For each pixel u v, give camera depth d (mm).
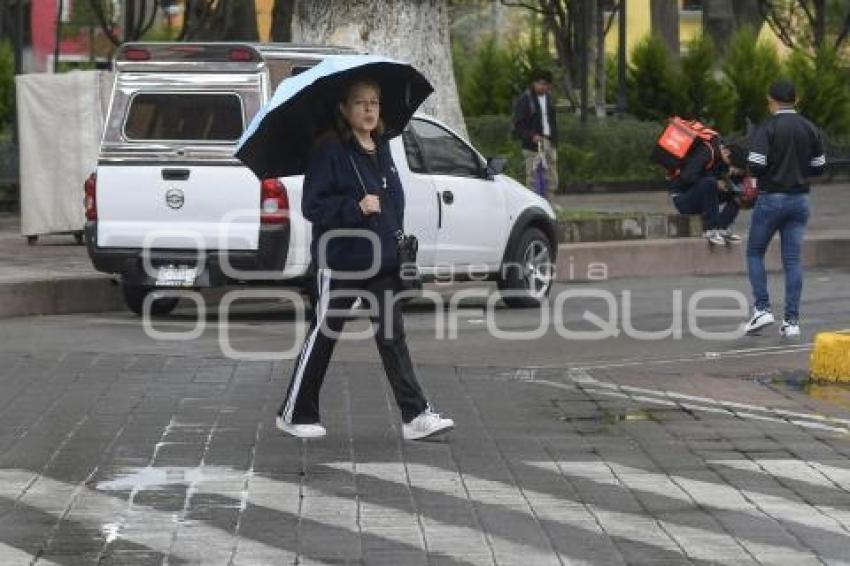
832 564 10953
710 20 57344
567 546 11359
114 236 22484
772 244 31078
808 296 26281
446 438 14898
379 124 14578
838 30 65688
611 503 12570
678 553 11195
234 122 22219
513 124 37062
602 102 51906
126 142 22438
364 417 15859
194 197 22188
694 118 50781
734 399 16969
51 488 12977
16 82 30016
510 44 53656
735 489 13039
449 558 11062
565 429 15391
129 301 23422
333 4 29812
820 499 12727
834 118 51844
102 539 11508
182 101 22375
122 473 13508
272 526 11867
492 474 13516
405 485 13125
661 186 46531
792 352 20219
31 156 29812
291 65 22562
